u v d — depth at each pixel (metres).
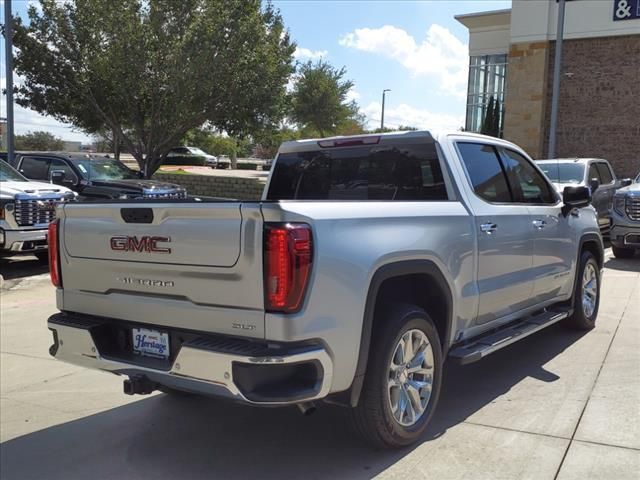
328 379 3.33
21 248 10.80
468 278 4.44
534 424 4.26
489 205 4.85
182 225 3.45
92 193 13.80
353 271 3.44
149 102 21.36
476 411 4.53
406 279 4.11
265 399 3.17
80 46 20.12
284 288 3.15
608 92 27.62
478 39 36.56
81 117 21.64
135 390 3.68
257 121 21.70
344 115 43.12
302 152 5.53
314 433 4.29
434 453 3.87
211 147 66.81
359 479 3.60
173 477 3.75
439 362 4.16
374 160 5.05
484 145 5.18
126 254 3.72
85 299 4.04
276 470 3.77
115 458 4.03
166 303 3.58
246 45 20.20
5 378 5.66
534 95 28.94
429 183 4.72
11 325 7.56
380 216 3.74
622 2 26.66
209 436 4.32
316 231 3.29
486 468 3.66
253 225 3.20
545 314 5.84
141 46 19.64
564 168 13.09
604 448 3.86
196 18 19.84
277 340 3.18
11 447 4.23
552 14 28.27
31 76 20.45
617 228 11.57
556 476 3.54
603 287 9.12
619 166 27.61
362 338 3.51
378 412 3.68
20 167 15.46
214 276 3.34
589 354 5.85
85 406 4.97
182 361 3.40
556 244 5.79
